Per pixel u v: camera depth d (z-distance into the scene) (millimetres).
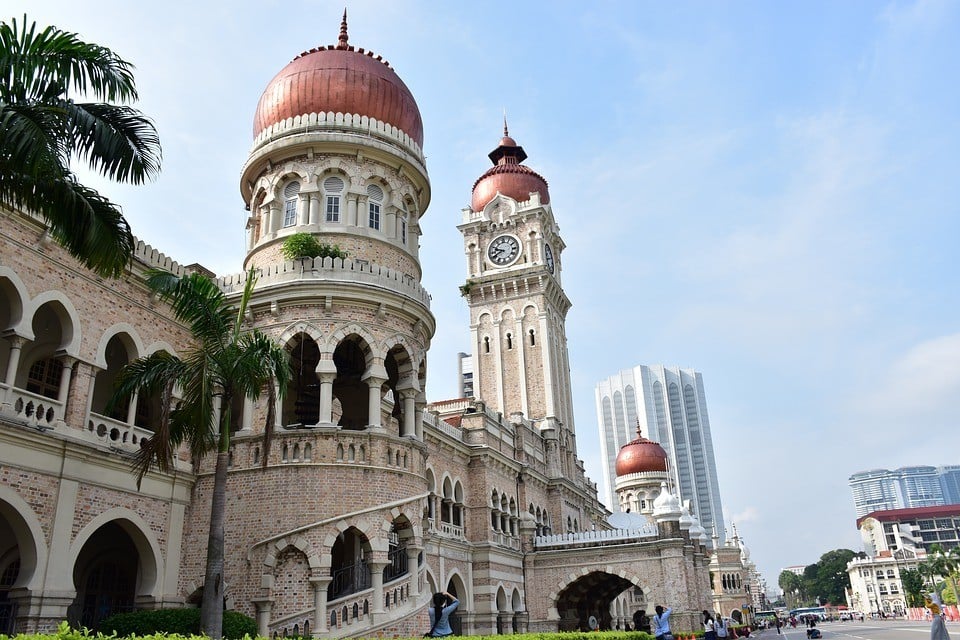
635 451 104625
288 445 29625
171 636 13391
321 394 30641
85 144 17406
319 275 32062
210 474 30234
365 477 29797
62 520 24359
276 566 27828
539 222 82125
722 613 126188
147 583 27656
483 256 83438
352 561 34094
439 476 47781
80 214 16672
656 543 53750
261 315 32188
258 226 36594
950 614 91750
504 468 57062
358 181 35406
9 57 16578
